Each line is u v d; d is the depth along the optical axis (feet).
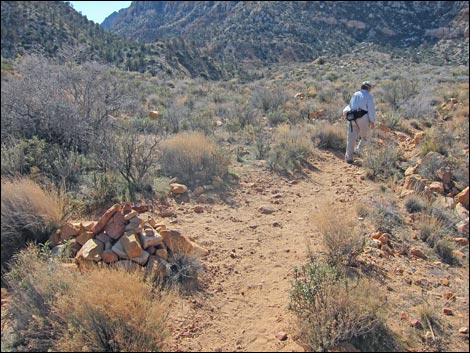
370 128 29.37
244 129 36.40
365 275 14.43
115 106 33.40
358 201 21.76
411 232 18.38
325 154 31.22
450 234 18.54
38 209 15.06
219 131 36.45
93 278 11.34
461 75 92.17
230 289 13.83
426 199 21.53
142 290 11.40
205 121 37.70
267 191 23.11
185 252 14.75
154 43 205.87
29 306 11.25
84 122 25.71
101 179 19.74
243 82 128.77
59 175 20.24
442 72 106.11
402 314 12.50
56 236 14.62
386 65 158.71
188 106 53.06
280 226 18.71
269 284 14.16
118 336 10.02
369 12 316.60
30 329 10.63
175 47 208.74
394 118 40.22
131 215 14.33
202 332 11.71
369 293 12.42
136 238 13.76
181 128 36.58
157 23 549.54
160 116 41.98
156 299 11.71
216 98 59.47
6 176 19.22
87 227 14.75
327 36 292.61
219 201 21.13
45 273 11.87
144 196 20.34
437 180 24.80
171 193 21.22
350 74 109.29
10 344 10.49
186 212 19.51
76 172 21.12
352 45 285.02
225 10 407.44
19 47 134.41
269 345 11.23
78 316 10.48
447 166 25.43
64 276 11.84
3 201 14.74
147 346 10.32
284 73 152.87
